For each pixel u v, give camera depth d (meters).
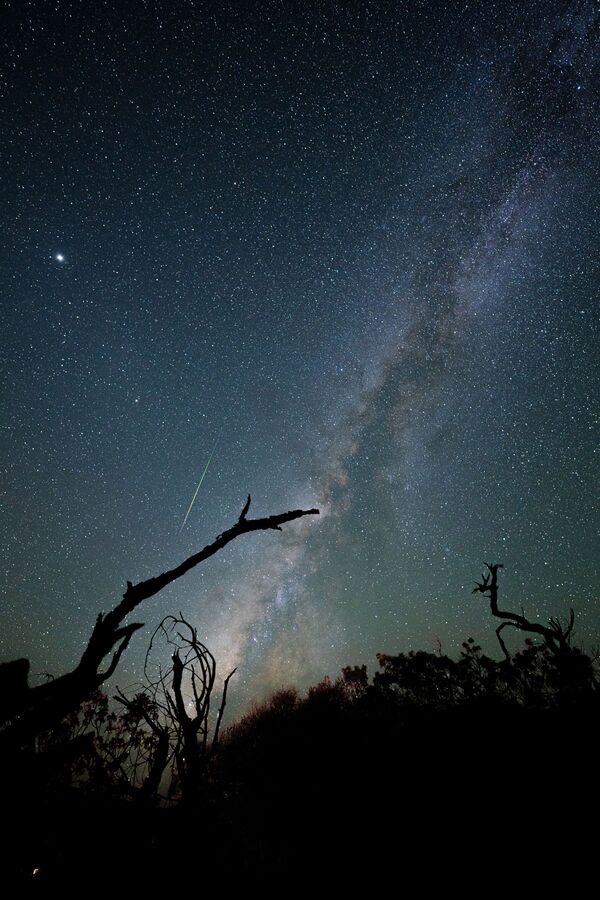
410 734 6.84
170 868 2.52
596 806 4.03
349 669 9.73
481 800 4.56
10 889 1.79
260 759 6.91
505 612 8.15
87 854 2.25
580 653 6.87
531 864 3.58
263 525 1.77
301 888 3.45
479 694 7.46
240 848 3.55
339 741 7.27
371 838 4.31
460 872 3.62
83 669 1.44
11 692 1.38
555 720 5.85
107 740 3.99
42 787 1.69
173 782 3.32
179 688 3.05
